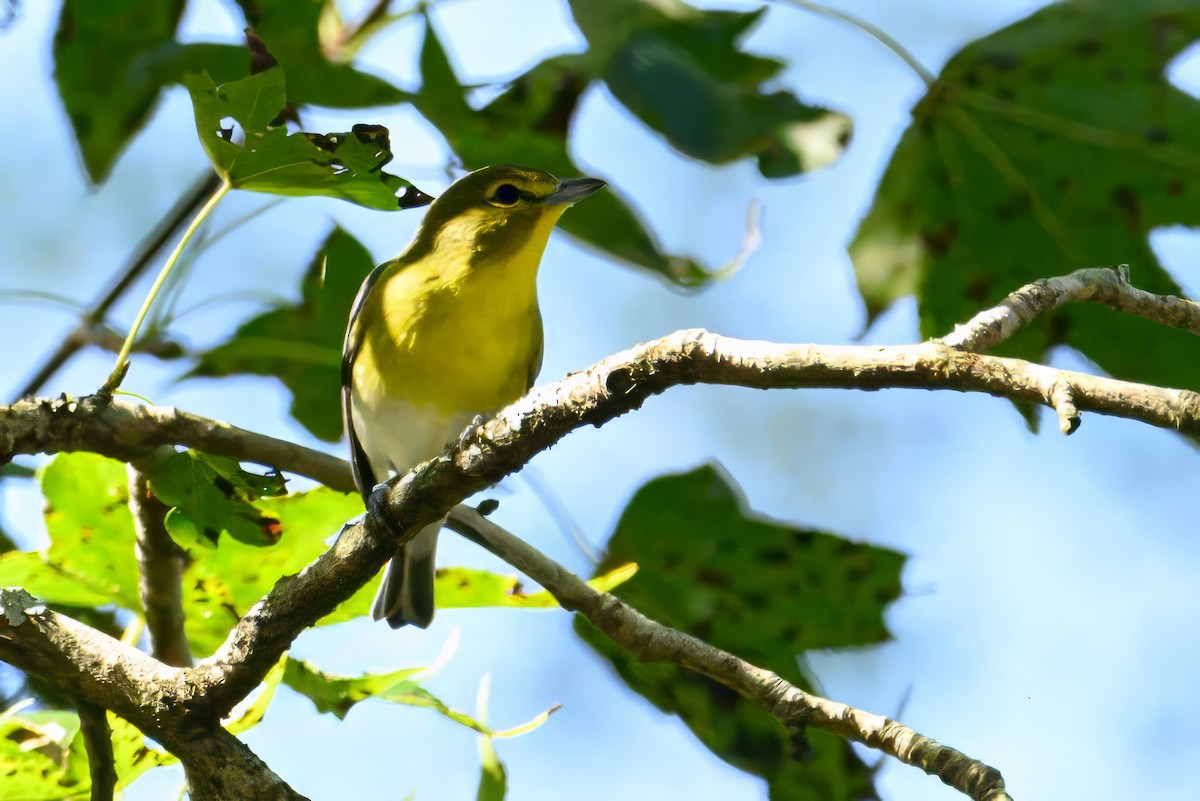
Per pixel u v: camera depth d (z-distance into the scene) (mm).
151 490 9094
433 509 7816
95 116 10711
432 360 11406
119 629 10484
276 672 8617
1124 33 9781
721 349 6547
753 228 10844
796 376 6309
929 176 10227
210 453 8984
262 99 7969
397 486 7875
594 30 10000
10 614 8039
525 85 10016
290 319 11898
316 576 7891
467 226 11398
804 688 10547
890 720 8156
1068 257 10219
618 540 10117
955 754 7836
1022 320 6664
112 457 8766
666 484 10016
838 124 9562
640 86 9648
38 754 8703
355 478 9688
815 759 10305
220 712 8047
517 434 7336
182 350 11344
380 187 8531
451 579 9289
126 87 10609
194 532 8930
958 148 10117
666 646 8852
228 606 9766
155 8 10586
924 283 10383
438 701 8922
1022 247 10227
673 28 10297
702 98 9578
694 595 10281
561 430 7230
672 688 10445
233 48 10125
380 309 11516
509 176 11289
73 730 8812
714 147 9453
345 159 8281
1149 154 9859
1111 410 5750
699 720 10445
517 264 11352
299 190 8508
